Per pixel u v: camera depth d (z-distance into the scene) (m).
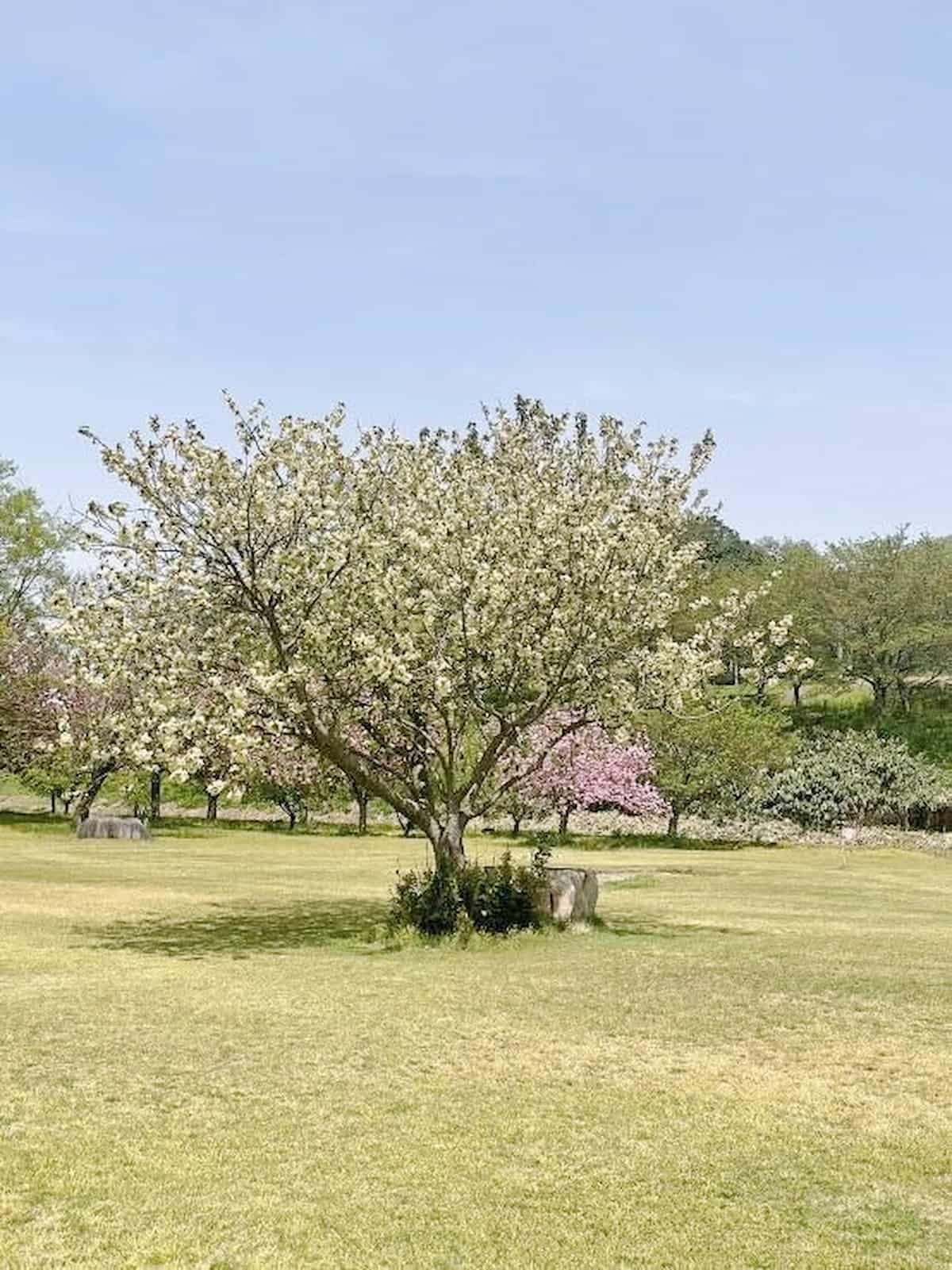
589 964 14.33
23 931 16.72
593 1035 10.63
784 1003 12.05
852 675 66.31
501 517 16.56
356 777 16.50
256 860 31.52
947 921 20.09
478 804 18.42
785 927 18.66
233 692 14.38
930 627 63.41
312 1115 8.17
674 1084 9.09
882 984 13.05
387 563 16.33
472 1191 6.82
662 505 18.84
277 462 15.35
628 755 42.81
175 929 17.34
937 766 54.28
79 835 39.00
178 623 15.52
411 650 15.45
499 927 16.58
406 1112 8.28
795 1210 6.62
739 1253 6.02
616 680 17.06
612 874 29.23
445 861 16.84
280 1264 5.80
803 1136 7.90
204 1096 8.60
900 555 65.88
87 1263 5.79
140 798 49.34
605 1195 6.80
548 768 39.56
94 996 12.03
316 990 12.49
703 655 17.61
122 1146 7.48
